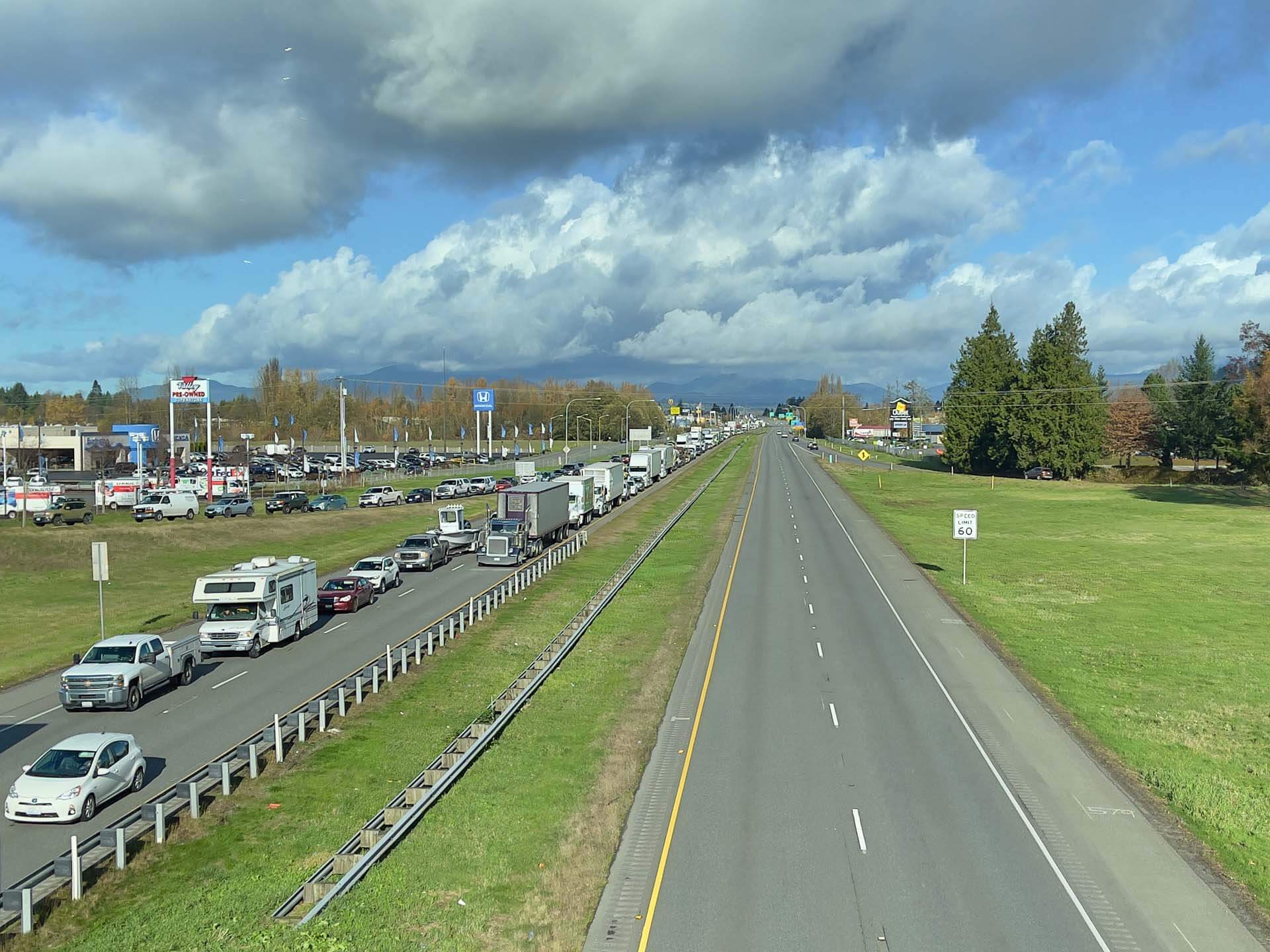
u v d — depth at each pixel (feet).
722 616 156.76
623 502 352.08
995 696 113.80
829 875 67.36
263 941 57.21
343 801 79.66
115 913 60.90
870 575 199.72
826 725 101.50
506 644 136.05
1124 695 117.60
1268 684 123.65
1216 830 77.56
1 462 425.69
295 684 114.11
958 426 499.51
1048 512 335.06
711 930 59.88
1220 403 465.88
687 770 88.12
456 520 237.25
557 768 88.33
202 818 75.77
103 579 126.31
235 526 238.07
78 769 75.72
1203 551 246.47
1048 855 71.46
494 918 61.36
